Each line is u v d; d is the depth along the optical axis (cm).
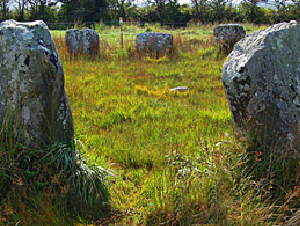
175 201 297
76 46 1190
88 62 1072
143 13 4509
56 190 327
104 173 360
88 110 607
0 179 320
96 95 707
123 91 740
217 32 1245
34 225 284
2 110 341
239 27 1197
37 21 359
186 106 641
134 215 308
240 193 304
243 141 363
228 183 322
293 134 343
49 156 340
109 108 620
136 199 331
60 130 354
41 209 301
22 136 341
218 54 1172
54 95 345
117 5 4522
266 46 357
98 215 315
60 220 290
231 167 329
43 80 338
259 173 341
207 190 306
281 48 360
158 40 1220
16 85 336
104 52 1271
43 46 341
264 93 355
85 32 1190
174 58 1125
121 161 425
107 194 340
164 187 315
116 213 320
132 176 383
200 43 1455
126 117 579
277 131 350
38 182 323
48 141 348
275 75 353
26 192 319
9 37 337
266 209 291
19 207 300
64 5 4238
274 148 349
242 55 376
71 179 336
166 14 4347
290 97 347
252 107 361
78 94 702
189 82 832
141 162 421
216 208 286
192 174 316
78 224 295
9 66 337
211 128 510
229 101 386
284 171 335
